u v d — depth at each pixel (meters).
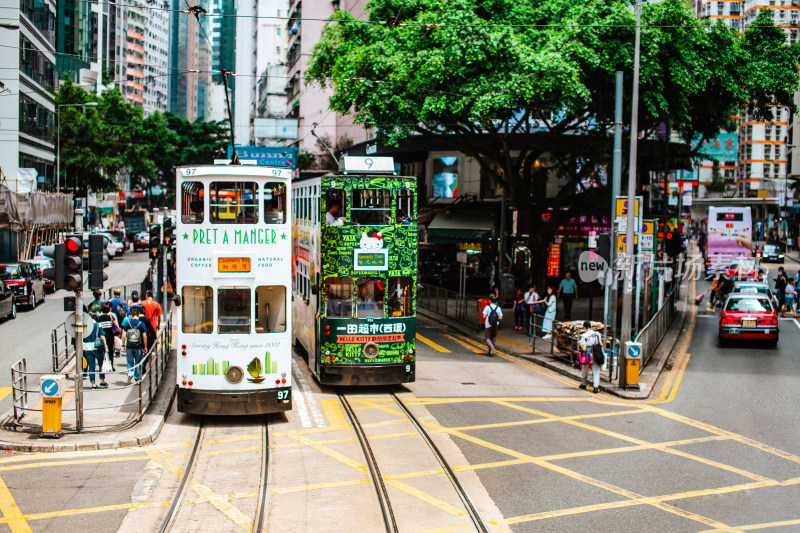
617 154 21.17
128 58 150.88
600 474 11.94
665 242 33.53
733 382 19.92
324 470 11.93
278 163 37.19
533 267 32.28
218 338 14.70
